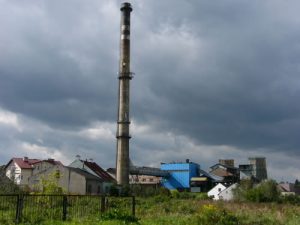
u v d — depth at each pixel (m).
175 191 71.06
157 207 34.56
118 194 63.53
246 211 30.62
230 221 21.58
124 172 68.31
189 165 100.38
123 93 71.31
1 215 17.89
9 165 78.44
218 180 102.25
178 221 21.19
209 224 20.88
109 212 18.77
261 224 22.47
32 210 19.30
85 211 20.97
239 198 63.16
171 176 101.19
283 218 25.03
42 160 76.06
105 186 69.31
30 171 76.81
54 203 22.11
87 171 72.12
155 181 108.06
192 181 99.25
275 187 61.09
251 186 66.31
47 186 35.75
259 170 122.50
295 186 103.19
